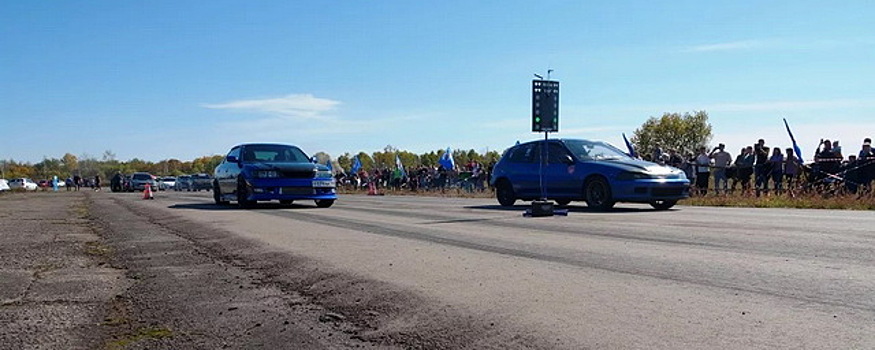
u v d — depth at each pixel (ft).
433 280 17.94
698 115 231.09
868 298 14.65
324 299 16.10
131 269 20.97
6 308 15.64
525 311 14.33
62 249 25.80
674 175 43.52
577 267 19.61
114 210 51.11
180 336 13.30
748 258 20.43
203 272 20.21
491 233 29.22
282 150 55.21
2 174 391.04
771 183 58.13
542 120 40.32
